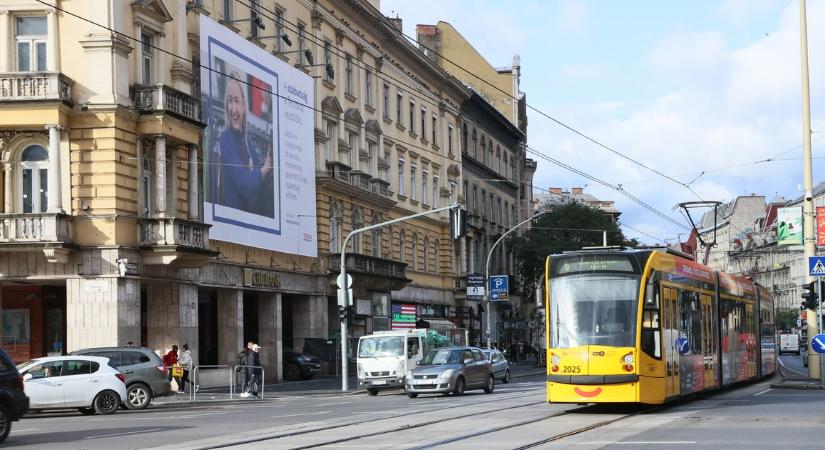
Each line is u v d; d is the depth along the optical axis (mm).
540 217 84312
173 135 38625
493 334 85375
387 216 63250
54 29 36781
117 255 36281
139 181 38031
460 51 98188
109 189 36469
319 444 18672
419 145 70125
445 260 74812
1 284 38406
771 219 175750
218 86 42438
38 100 35531
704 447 16625
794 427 20062
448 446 17812
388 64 64438
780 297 163500
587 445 17281
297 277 51062
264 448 18141
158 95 37938
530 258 81875
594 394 24250
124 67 37344
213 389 40344
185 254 38062
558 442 18031
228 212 43000
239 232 43906
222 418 26812
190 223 38812
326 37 55062
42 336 40125
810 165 36688
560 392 24641
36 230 35469
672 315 26547
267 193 46625
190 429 23062
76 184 36500
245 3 46469
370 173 61312
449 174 75875
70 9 36906
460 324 77125
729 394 33156
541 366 77188
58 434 22250
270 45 48594
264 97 46562
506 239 92125
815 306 37219
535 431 20391
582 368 24406
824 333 35625
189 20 41688
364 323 59125
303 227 50500
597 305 24703
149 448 18625
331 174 54469
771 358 47062
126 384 31234
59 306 40438
